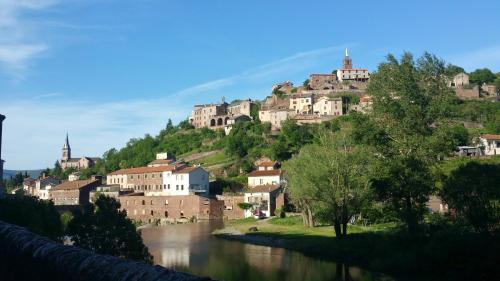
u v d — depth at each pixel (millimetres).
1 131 61375
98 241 36625
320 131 63438
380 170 51438
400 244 48281
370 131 53688
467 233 40469
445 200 45688
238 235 77875
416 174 48312
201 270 47219
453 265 39062
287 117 190000
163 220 117375
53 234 41969
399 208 52125
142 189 134750
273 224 90688
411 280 39438
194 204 116625
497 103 166000
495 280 35312
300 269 46625
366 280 40438
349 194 57062
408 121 51469
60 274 13766
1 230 18781
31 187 180125
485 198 40281
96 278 12195
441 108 51094
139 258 37594
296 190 61594
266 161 146625
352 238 58000
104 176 176500
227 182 134750
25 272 15898
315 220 79562
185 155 184125
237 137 170125
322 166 57469
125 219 38969
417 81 53281
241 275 44469
